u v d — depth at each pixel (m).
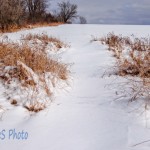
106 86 4.81
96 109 3.78
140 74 5.08
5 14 16.56
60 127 3.34
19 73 4.56
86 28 20.72
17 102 4.02
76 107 3.91
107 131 3.14
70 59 7.68
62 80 5.08
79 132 3.18
